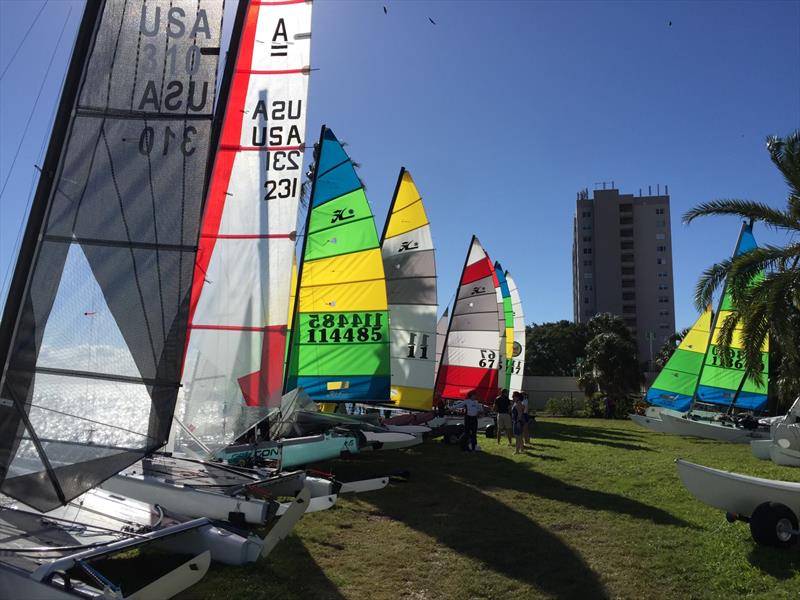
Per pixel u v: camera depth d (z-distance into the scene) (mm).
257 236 9500
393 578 6156
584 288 91312
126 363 5285
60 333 5141
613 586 6062
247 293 9328
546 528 7996
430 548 7117
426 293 17406
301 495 6227
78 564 4477
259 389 9070
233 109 9828
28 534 5066
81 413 5102
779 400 25984
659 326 88062
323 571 6262
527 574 6352
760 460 14773
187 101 5848
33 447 4953
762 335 15375
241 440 10242
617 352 38375
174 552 6371
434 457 14281
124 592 5402
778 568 6480
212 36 6031
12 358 4980
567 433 21672
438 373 20828
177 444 8484
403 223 17797
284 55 9977
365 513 8664
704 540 7480
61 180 5234
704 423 21109
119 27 5629
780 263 16016
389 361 14477
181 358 5434
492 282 20531
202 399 8742
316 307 14570
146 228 5531
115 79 5574
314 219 14586
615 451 15867
